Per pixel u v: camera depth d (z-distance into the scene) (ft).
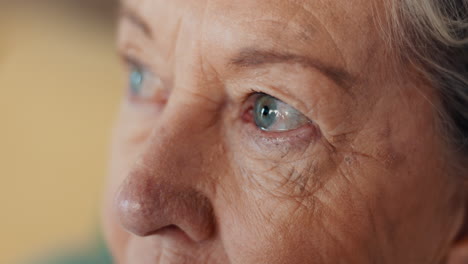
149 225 0.98
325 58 0.95
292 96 0.97
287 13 0.95
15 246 2.62
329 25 0.95
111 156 1.26
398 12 0.97
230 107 1.02
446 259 1.13
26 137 3.08
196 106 1.01
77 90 3.32
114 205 0.99
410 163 1.02
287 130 1.01
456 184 1.08
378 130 1.00
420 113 1.02
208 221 0.99
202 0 0.99
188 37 1.00
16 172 2.95
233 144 1.02
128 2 1.11
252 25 0.95
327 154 0.99
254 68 0.97
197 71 1.00
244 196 1.00
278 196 0.99
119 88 3.38
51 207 2.84
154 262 1.03
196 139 1.01
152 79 1.19
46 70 3.35
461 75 1.03
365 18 0.96
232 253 1.00
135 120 1.21
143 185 0.97
